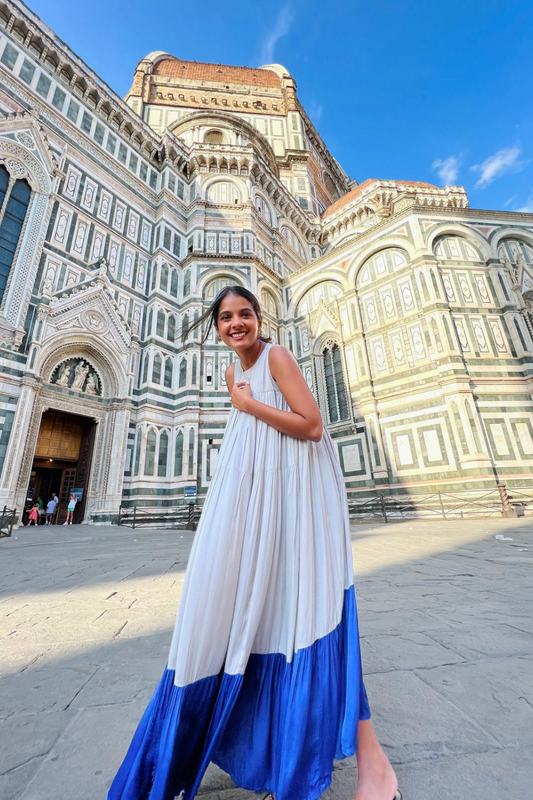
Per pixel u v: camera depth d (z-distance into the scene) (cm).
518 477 1408
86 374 1605
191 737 100
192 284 1983
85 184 1798
